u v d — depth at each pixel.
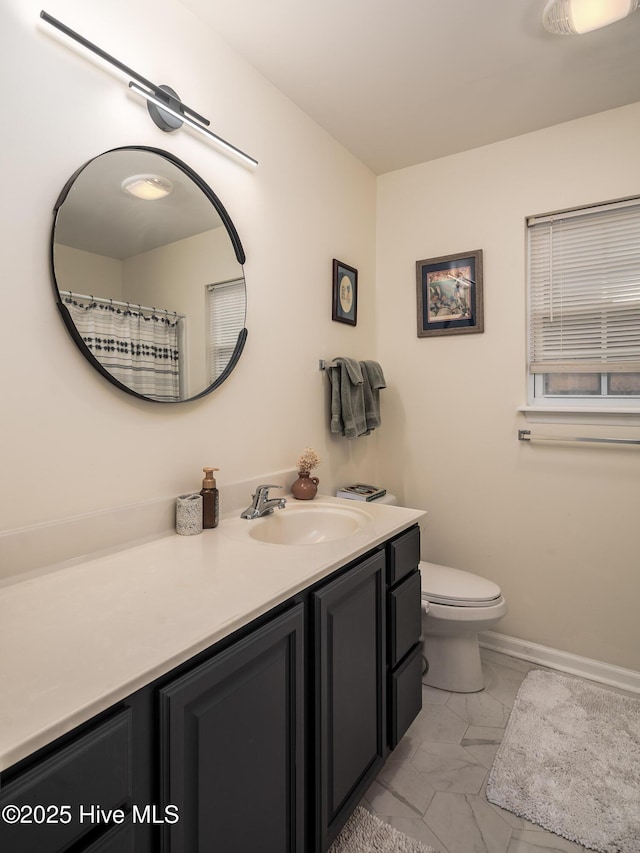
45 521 1.10
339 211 2.25
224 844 0.84
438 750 1.59
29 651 0.73
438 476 2.46
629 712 1.79
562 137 2.10
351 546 1.28
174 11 1.40
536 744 1.62
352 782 1.25
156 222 1.35
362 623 1.30
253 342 1.73
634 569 1.99
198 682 0.77
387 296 2.59
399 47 1.61
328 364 2.13
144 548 1.26
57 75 1.10
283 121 1.87
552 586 2.17
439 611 1.86
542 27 1.52
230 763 0.86
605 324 2.08
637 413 1.95
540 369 2.21
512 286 2.23
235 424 1.66
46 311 1.09
